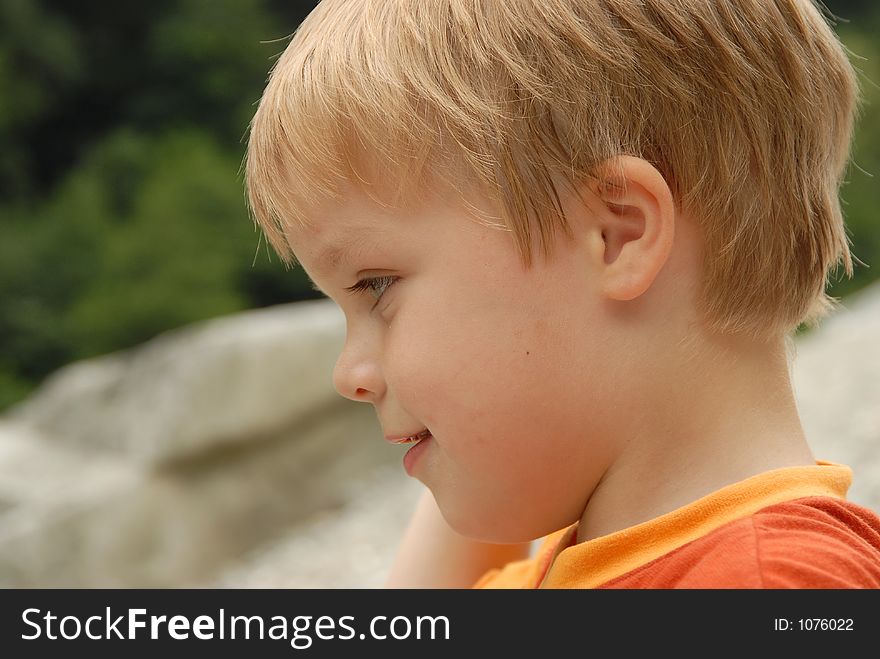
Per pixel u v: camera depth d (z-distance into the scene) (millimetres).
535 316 729
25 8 12617
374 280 776
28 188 12398
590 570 729
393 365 761
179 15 13328
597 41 725
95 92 13062
